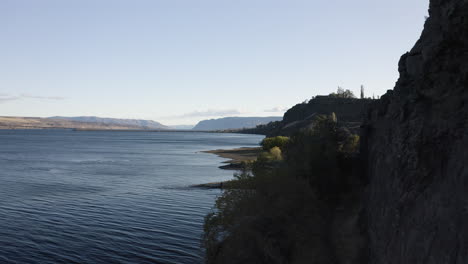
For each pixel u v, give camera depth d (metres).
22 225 41.59
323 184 36.34
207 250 31.39
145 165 104.31
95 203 52.91
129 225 41.94
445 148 16.36
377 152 27.86
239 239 28.86
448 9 16.23
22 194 59.50
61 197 57.16
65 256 32.69
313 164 36.78
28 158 127.75
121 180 74.50
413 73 19.41
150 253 33.62
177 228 40.94
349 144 43.44
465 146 14.66
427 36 19.05
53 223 42.53
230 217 31.19
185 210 48.81
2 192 61.09
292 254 27.98
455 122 15.83
